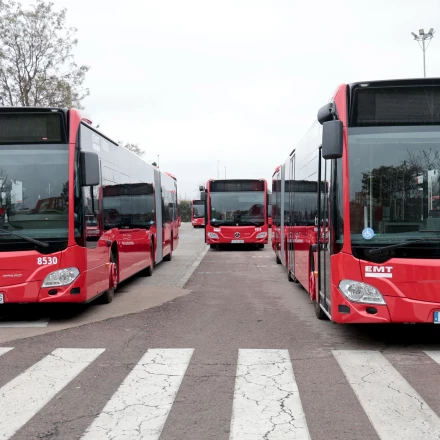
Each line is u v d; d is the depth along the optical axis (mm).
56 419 4633
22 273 8398
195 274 16328
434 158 6855
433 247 6633
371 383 5594
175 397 5180
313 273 9359
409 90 6949
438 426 4414
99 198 9867
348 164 6914
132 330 8320
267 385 5535
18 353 6953
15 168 8602
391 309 6621
